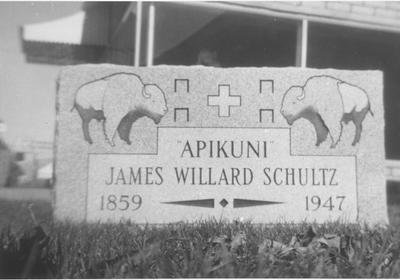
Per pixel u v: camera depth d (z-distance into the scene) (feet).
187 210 4.80
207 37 8.61
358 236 3.44
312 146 4.92
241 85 4.95
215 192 4.83
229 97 4.93
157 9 7.91
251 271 2.69
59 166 4.85
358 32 8.18
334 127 4.95
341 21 7.34
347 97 4.99
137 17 7.06
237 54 8.59
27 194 7.52
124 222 4.61
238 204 4.82
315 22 7.38
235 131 4.90
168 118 4.91
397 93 8.84
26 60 10.18
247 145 4.89
